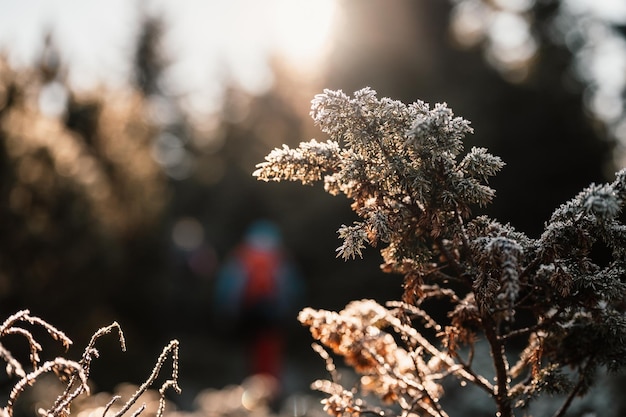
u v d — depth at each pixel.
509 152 19.73
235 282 16.55
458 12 25.92
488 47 24.73
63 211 11.99
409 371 2.81
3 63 11.59
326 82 25.30
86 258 12.33
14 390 1.81
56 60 15.48
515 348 7.02
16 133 11.34
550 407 4.02
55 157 11.95
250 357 16.59
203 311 26.31
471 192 2.15
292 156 2.39
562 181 19.72
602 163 20.44
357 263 20.41
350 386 6.47
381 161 2.27
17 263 11.27
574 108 20.50
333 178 2.41
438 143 2.13
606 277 2.22
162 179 18.97
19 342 11.05
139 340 17.20
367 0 24.48
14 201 11.23
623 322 2.36
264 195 25.12
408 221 2.29
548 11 24.31
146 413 5.57
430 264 2.38
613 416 3.96
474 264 2.29
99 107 16.39
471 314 2.41
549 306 2.35
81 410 6.39
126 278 16.75
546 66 22.56
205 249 27.09
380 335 2.70
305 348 20.91
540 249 2.20
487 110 20.47
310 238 21.97
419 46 23.97
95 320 13.87
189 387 15.67
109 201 15.39
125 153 16.84
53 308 11.80
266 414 9.30
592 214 2.12
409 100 22.83
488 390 2.51
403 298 2.38
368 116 2.26
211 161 39.00
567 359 2.45
